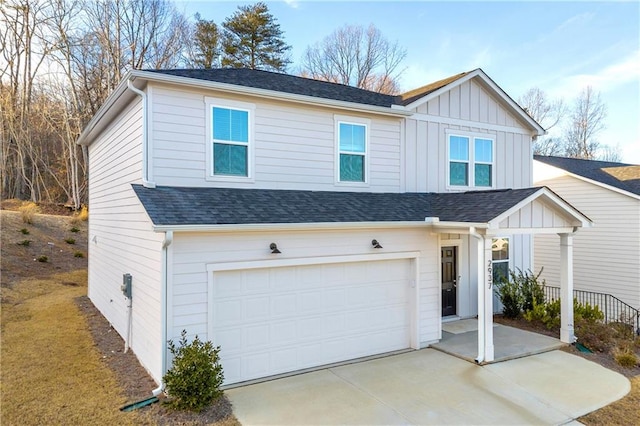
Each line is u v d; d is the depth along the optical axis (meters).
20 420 5.45
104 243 11.62
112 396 6.20
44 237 19.58
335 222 7.66
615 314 15.25
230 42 29.95
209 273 6.69
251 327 7.18
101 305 11.79
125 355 8.13
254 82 9.24
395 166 10.73
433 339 9.33
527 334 9.99
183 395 5.74
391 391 6.70
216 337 6.82
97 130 11.88
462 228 8.50
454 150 11.75
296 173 9.24
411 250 9.02
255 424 5.52
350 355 8.30
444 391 6.72
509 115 12.88
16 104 27.27
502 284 12.08
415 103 10.76
